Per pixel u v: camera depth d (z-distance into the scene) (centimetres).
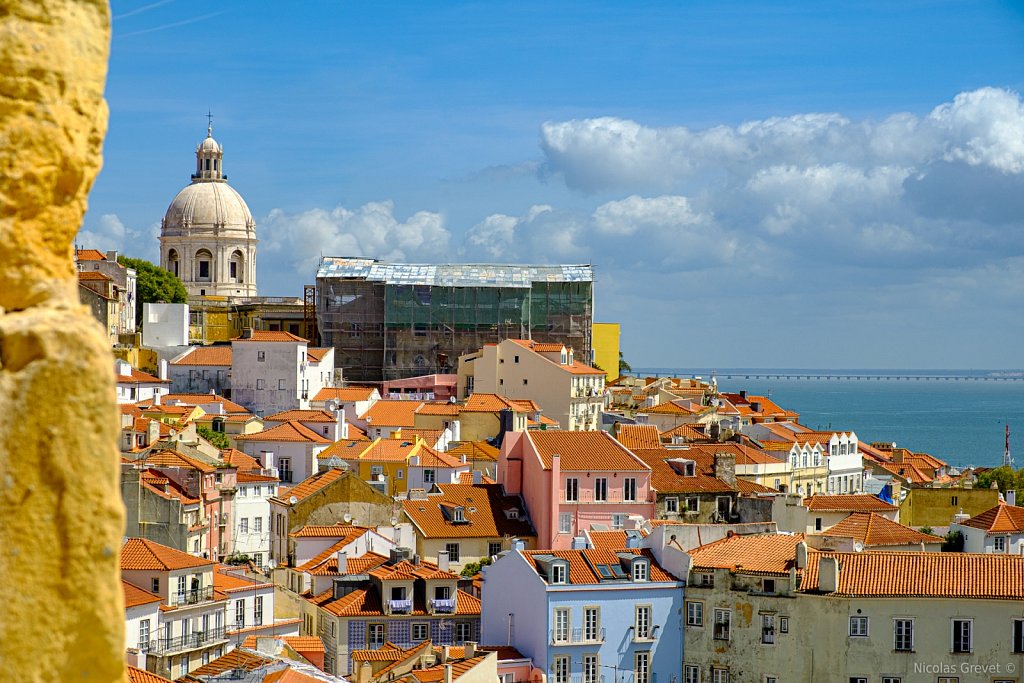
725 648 11969
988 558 11606
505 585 12675
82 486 1545
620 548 12950
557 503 16250
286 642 12475
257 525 19162
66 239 1686
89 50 1698
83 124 1686
